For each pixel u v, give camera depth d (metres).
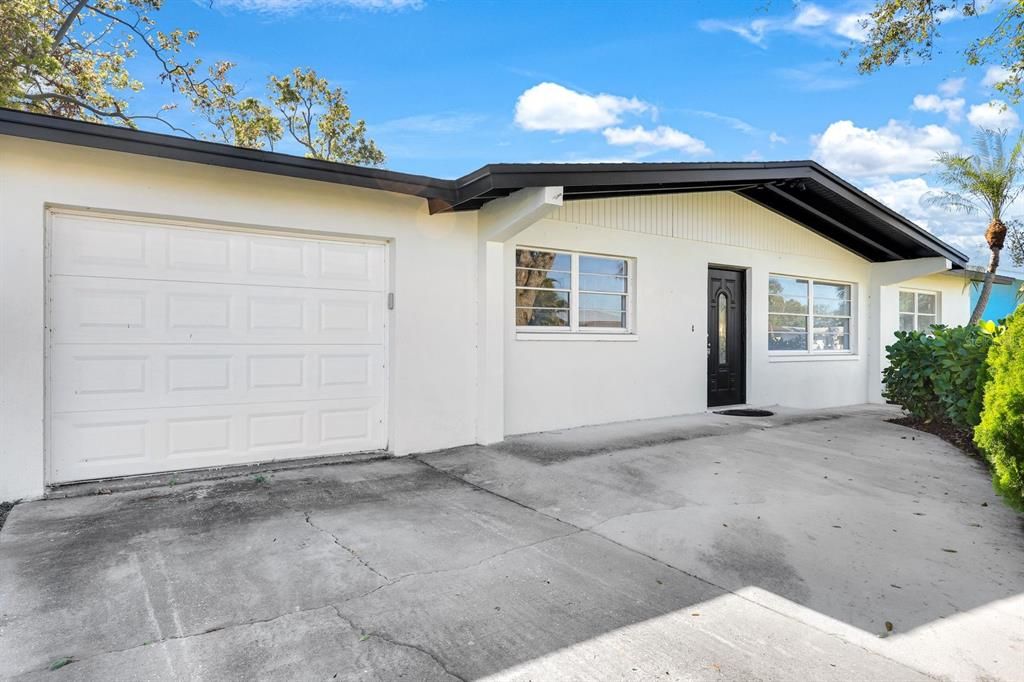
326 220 5.49
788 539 3.85
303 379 5.56
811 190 8.55
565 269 7.45
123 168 4.55
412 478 5.18
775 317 10.08
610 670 2.36
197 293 5.03
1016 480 3.94
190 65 14.37
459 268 6.36
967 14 6.48
